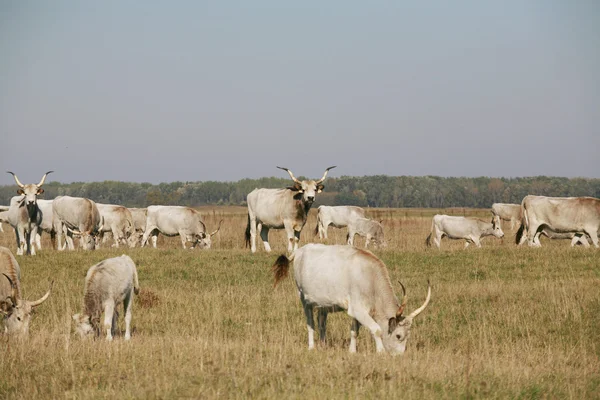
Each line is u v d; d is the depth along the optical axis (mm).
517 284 19391
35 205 26109
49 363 10711
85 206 29500
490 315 15672
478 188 150000
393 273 21562
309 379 9633
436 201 145625
